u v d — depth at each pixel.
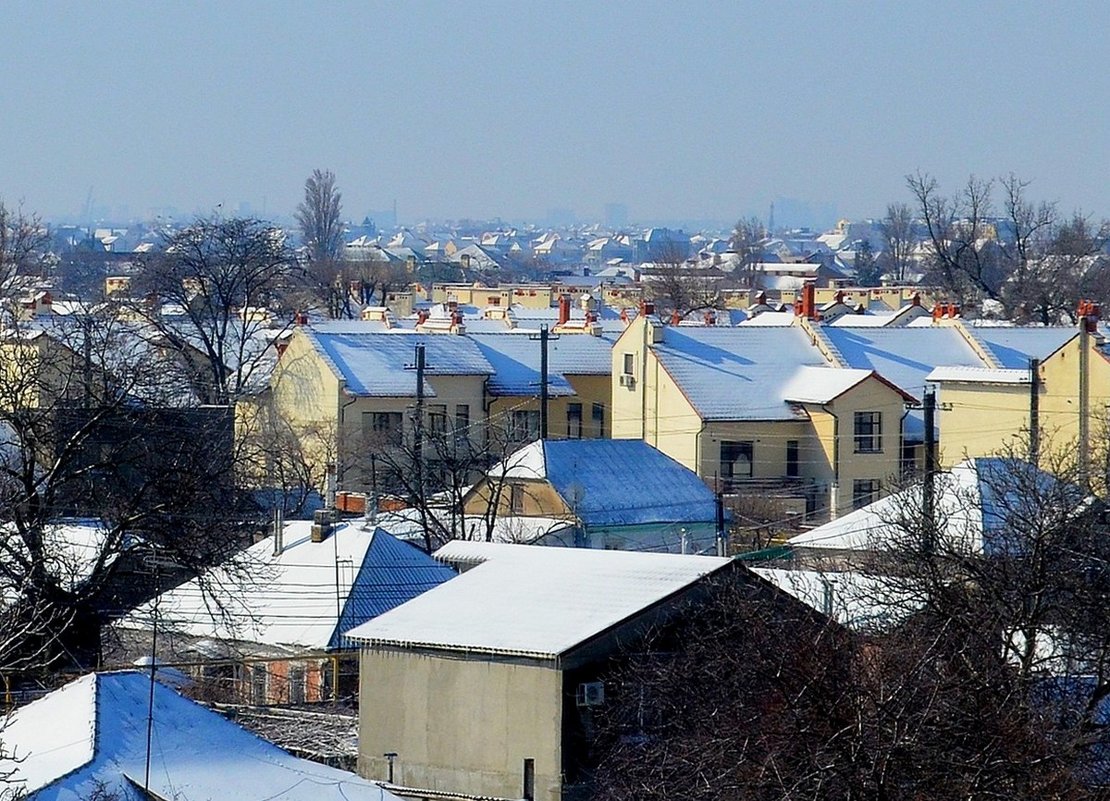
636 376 189.75
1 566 100.88
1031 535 81.38
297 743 88.06
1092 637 77.38
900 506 97.81
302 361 195.25
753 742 69.19
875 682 69.38
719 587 82.75
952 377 172.88
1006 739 67.69
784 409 182.50
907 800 66.00
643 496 142.00
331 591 111.56
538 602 85.25
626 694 79.00
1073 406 165.12
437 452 158.75
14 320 172.75
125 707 74.25
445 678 82.31
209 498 117.62
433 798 82.19
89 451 117.88
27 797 65.56
